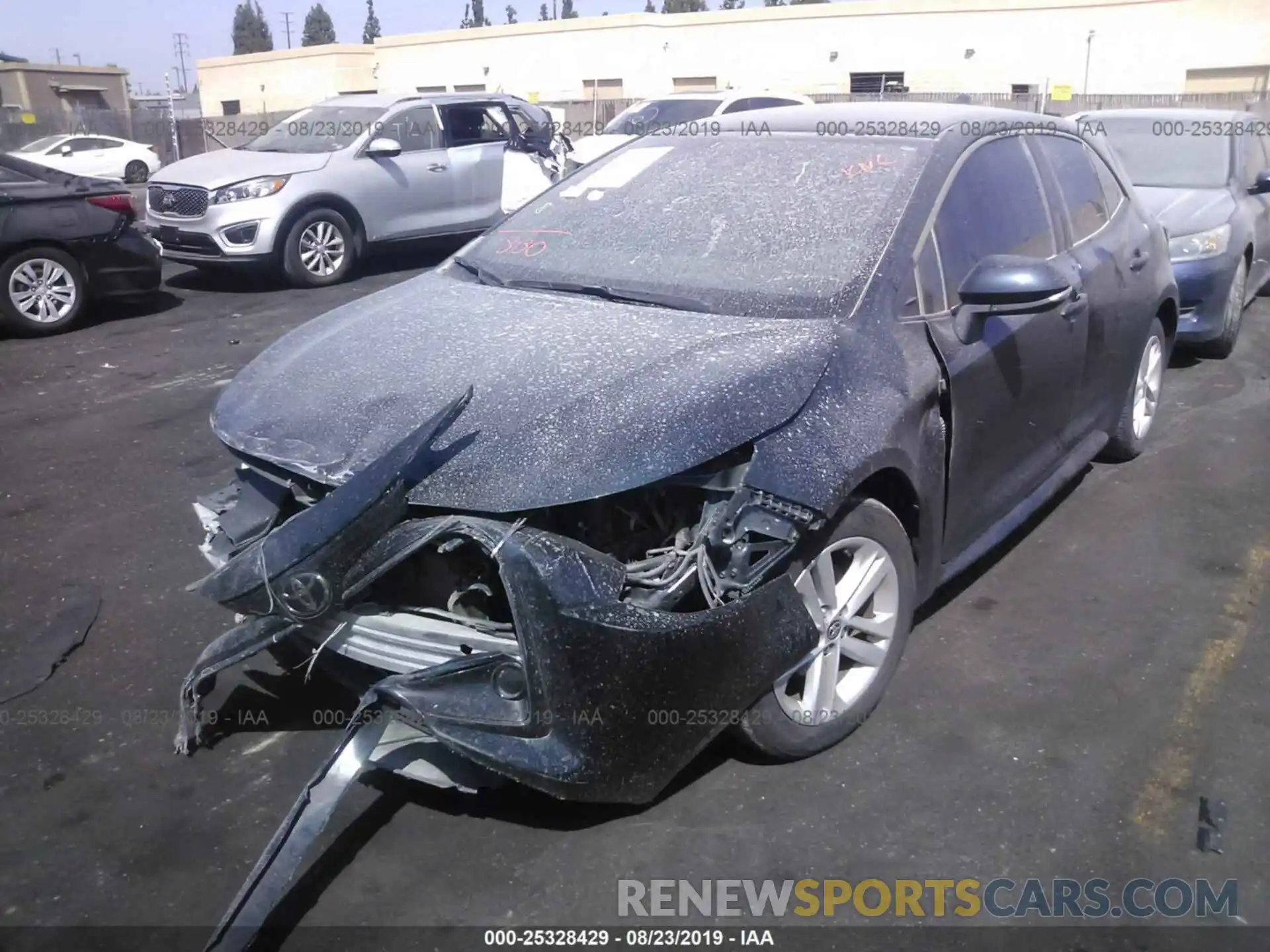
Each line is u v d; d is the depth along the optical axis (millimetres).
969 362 3508
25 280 8570
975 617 4004
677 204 3988
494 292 3771
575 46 41531
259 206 10227
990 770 3160
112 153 27969
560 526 2750
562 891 2744
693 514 2865
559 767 2547
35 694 3615
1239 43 32031
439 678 2598
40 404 6762
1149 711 3430
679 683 2625
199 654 3842
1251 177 7980
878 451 3020
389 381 3148
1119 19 33344
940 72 35562
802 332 3186
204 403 6730
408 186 11203
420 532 2686
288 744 3344
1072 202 4516
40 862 2875
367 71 47750
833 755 3232
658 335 3209
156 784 3170
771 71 38125
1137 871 2783
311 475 2916
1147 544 4562
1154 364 5449
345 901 2721
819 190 3777
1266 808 2998
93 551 4656
